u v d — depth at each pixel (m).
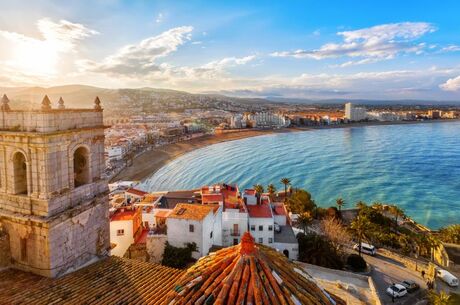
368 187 125.75
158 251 43.34
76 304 16.56
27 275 19.77
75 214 20.92
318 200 110.56
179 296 10.99
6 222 20.31
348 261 53.84
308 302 10.61
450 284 46.84
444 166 161.00
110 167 139.12
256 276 10.68
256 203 60.62
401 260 58.91
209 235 44.53
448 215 99.25
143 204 58.94
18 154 20.31
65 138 20.17
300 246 52.91
